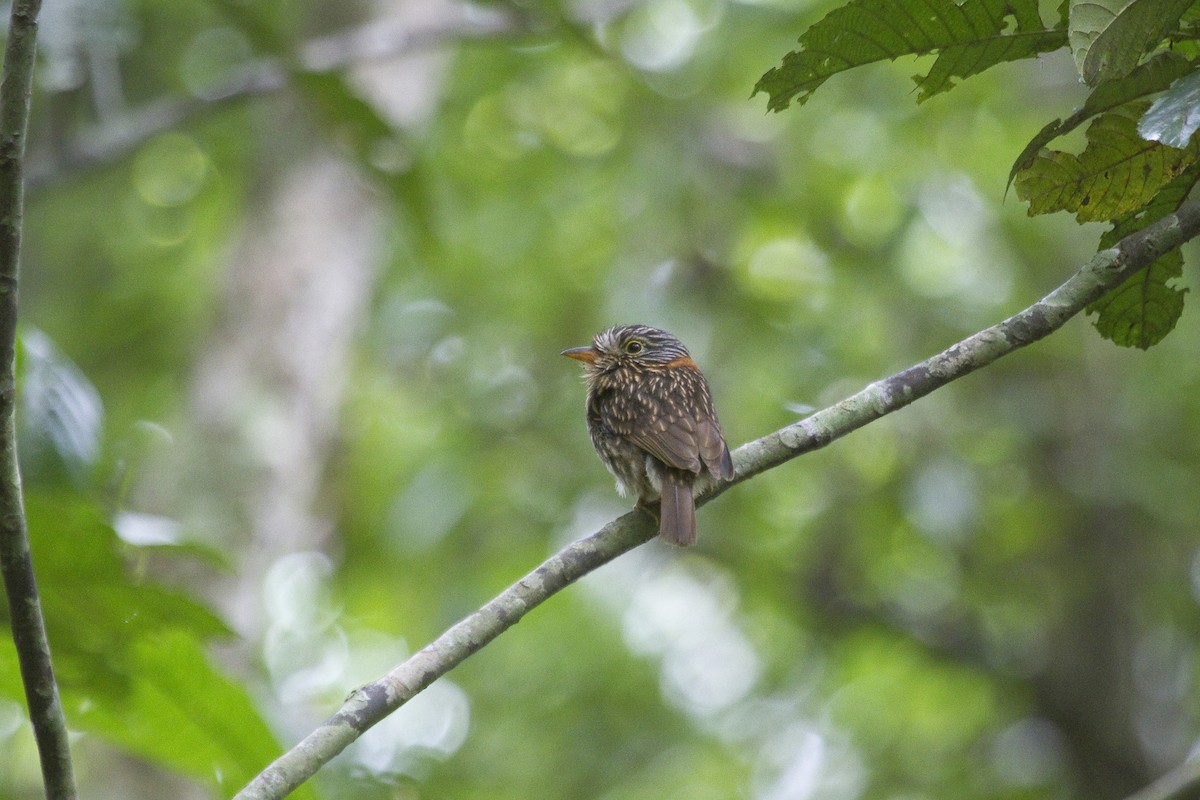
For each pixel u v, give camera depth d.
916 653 15.09
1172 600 14.61
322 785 9.35
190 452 10.55
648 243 14.74
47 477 5.29
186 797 9.72
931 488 13.28
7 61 3.91
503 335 15.36
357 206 11.68
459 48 14.96
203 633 5.07
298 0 12.84
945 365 4.84
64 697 5.27
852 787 14.96
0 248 3.92
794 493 14.90
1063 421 14.33
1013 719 15.04
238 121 15.23
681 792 15.06
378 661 14.58
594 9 12.65
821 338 14.04
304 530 13.52
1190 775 6.63
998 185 14.44
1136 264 4.54
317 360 11.30
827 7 13.38
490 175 15.66
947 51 4.27
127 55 14.19
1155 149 4.36
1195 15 3.99
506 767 14.77
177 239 16.25
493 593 14.41
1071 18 3.88
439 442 14.66
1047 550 14.52
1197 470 13.97
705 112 14.66
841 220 14.61
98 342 15.73
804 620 14.93
